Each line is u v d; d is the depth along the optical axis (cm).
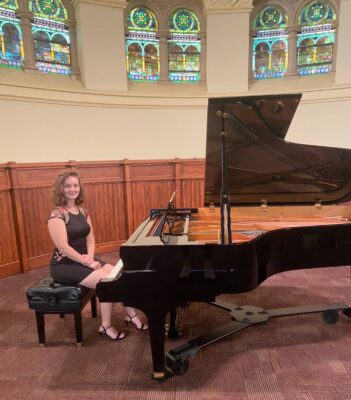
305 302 289
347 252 221
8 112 438
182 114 550
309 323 254
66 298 218
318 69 563
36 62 492
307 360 207
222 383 188
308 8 552
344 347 221
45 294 218
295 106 187
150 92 554
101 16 496
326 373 194
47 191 384
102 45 504
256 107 187
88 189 415
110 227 439
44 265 391
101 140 518
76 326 226
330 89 521
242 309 258
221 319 265
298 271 365
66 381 192
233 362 207
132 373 199
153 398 177
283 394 178
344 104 520
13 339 240
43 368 205
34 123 461
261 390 181
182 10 568
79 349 226
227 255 176
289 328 247
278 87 562
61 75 509
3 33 464
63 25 511
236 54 539
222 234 187
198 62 588
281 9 560
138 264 176
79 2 479
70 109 488
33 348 228
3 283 343
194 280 178
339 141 532
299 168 242
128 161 431
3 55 466
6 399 178
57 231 224
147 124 541
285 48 573
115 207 438
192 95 554
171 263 176
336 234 217
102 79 511
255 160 232
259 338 234
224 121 195
